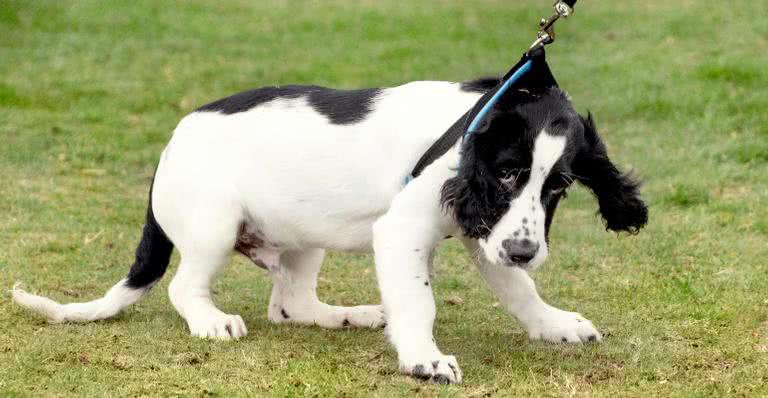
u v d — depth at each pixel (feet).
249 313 29.22
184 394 22.07
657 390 22.63
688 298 29.50
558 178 22.07
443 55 70.49
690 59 64.13
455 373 23.00
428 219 23.30
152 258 27.58
